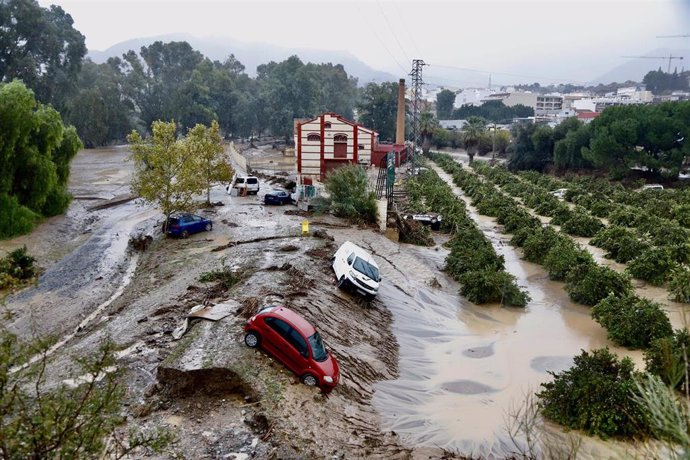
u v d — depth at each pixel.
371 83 119.06
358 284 21.09
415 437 12.85
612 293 21.28
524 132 91.56
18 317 19.91
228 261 24.33
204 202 42.53
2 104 32.12
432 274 27.81
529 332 21.03
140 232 34.91
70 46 96.81
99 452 6.21
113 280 25.31
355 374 15.54
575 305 24.27
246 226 34.00
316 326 17.08
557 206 48.12
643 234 36.38
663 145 65.69
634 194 53.31
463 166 102.38
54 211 37.94
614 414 12.71
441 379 16.80
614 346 19.53
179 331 15.60
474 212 50.88
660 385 4.67
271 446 10.59
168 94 135.25
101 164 76.00
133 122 122.62
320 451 10.75
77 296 22.75
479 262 26.98
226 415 11.70
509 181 70.19
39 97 88.75
